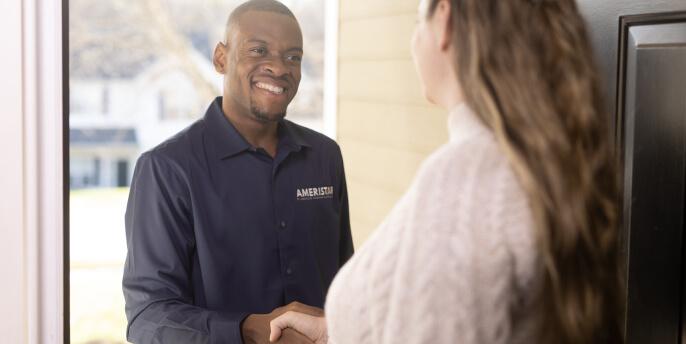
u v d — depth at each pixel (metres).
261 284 1.42
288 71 1.48
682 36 0.94
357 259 0.70
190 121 3.62
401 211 0.66
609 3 1.06
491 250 0.60
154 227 1.37
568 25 0.66
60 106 1.17
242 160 1.43
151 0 3.45
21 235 1.17
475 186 0.62
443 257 0.61
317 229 1.50
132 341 1.38
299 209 1.48
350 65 2.56
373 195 2.42
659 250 1.00
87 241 3.34
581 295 0.63
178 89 3.60
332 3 2.58
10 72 1.14
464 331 0.60
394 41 2.27
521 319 0.63
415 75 2.16
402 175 2.25
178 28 3.54
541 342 0.64
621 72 1.04
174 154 1.39
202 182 1.39
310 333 1.01
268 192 1.44
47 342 1.20
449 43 0.68
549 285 0.63
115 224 3.46
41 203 1.18
